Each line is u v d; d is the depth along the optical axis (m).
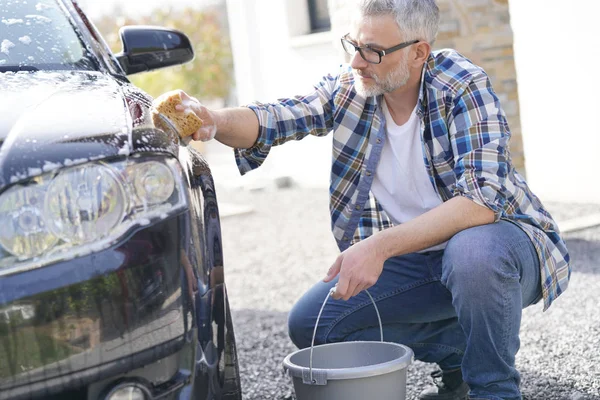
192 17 16.91
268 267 6.40
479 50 6.75
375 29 2.68
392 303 2.94
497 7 6.75
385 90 2.74
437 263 2.91
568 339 3.92
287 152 11.02
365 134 2.88
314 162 10.52
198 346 2.02
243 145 2.85
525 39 7.66
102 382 1.88
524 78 7.73
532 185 7.83
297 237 7.53
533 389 3.30
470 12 6.69
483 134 2.68
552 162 7.59
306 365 2.73
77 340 1.85
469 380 2.64
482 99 2.72
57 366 1.84
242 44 11.32
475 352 2.60
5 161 1.88
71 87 2.39
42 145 1.93
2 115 2.08
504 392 2.61
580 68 7.14
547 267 2.72
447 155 2.78
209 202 2.31
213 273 2.21
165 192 1.99
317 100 2.94
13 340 1.82
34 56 2.69
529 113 7.74
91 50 2.83
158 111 2.36
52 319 1.84
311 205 9.27
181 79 16.22
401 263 2.95
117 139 1.99
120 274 1.88
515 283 2.57
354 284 2.52
